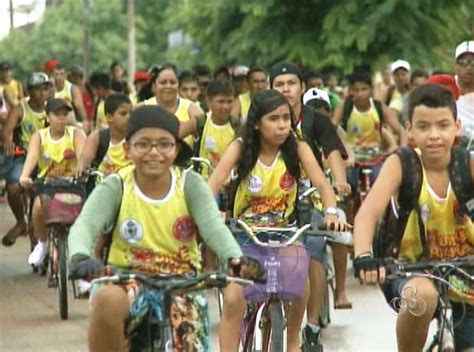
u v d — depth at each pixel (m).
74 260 16.72
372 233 17.39
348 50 65.56
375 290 35.28
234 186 22.23
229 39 72.81
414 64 64.88
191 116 33.88
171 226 17.73
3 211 55.22
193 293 17.38
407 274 17.12
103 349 17.27
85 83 62.47
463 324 17.86
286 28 68.50
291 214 22.28
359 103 38.84
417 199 17.81
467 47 27.97
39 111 40.91
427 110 17.61
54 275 32.41
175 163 18.23
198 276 17.06
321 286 24.75
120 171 17.86
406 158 17.78
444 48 66.69
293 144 22.02
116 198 17.67
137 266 17.80
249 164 22.00
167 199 17.70
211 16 75.19
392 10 64.69
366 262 16.98
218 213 17.72
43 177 33.88
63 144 33.81
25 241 45.38
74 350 27.66
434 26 65.62
